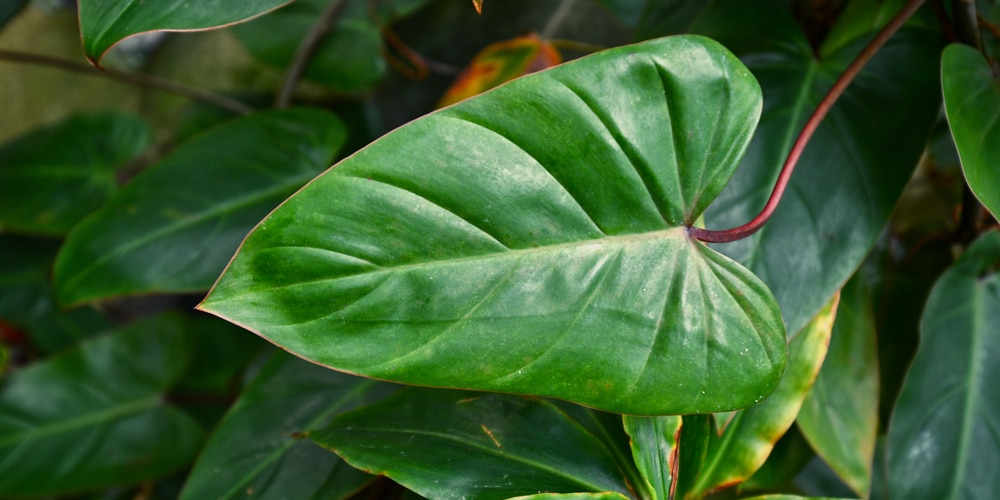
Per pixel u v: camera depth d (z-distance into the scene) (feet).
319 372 4.18
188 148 4.54
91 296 4.36
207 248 4.38
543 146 3.33
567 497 3.42
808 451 4.22
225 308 3.22
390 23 6.06
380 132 6.80
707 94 3.38
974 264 4.10
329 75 5.83
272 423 4.11
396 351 3.27
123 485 5.54
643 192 3.38
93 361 5.73
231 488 4.01
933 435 4.02
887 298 4.39
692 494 3.74
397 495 4.20
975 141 3.61
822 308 3.75
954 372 4.05
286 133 4.53
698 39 3.37
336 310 3.26
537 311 3.32
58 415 5.59
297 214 3.25
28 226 5.97
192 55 8.32
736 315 3.39
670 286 3.38
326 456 4.02
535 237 3.34
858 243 3.78
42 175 6.12
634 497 3.63
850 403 4.04
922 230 4.55
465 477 3.56
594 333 3.34
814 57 3.97
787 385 3.81
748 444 3.80
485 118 3.31
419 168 3.29
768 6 4.02
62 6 8.45
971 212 4.19
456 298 3.30
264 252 3.24
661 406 3.34
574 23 6.34
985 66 3.76
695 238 3.42
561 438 3.67
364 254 3.27
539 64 4.63
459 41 6.62
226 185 4.45
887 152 3.83
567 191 3.35
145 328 5.88
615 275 3.36
